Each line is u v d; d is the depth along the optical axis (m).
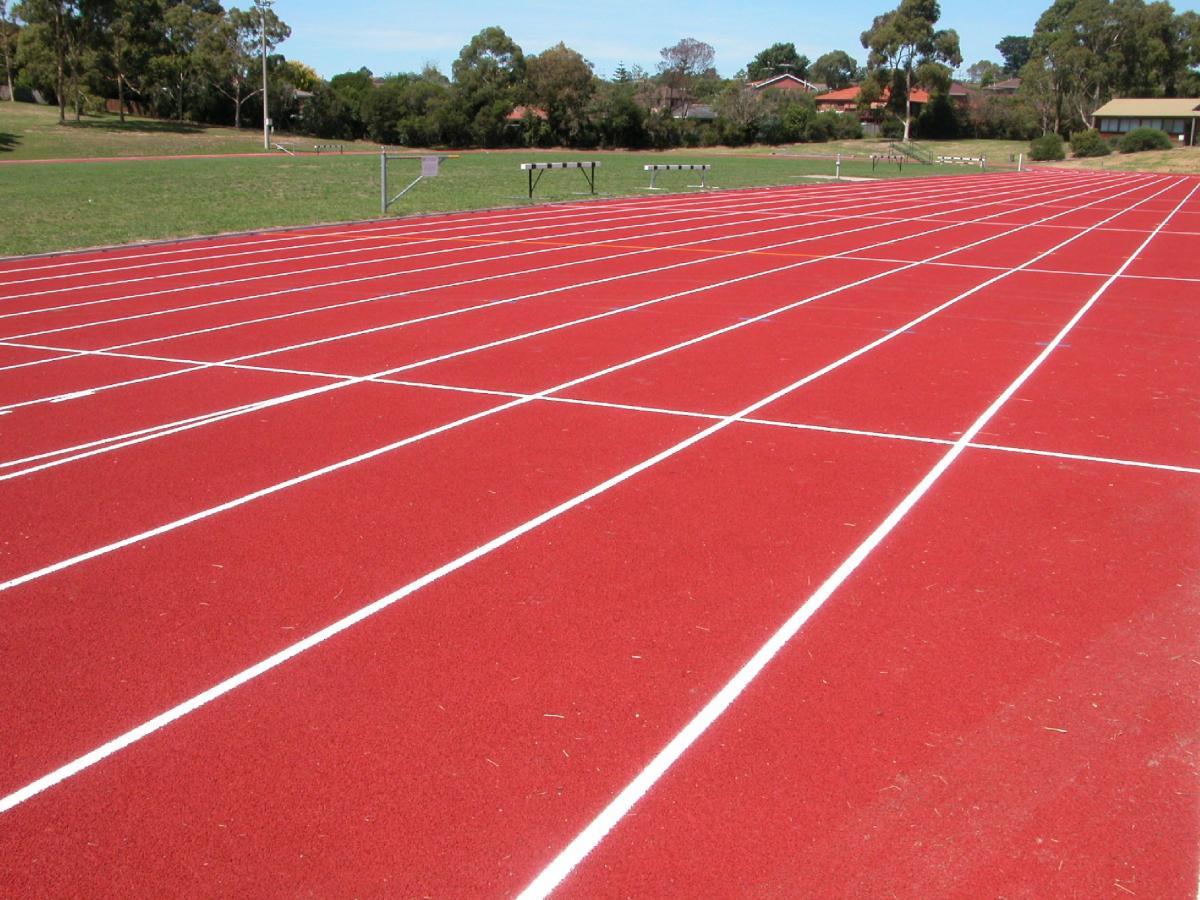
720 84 112.31
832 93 119.06
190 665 4.58
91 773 3.83
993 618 5.05
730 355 10.81
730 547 5.85
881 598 5.25
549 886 3.28
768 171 56.28
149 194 31.58
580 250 20.14
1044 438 8.02
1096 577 5.51
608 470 7.13
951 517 6.34
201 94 82.62
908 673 4.54
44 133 66.38
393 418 8.38
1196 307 14.36
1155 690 4.42
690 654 4.69
